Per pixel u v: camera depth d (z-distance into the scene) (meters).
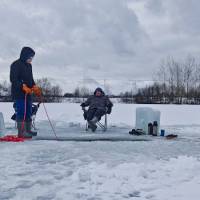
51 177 2.69
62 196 2.26
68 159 3.33
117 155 3.55
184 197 2.19
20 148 3.94
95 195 2.28
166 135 5.52
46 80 21.28
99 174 2.75
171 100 20.17
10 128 6.15
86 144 4.34
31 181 2.59
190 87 20.45
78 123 7.09
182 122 8.23
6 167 3.01
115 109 12.01
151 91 20.52
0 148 3.94
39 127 6.57
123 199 2.20
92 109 6.03
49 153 3.64
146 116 5.61
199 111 11.61
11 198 2.23
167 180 2.61
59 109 11.94
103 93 6.15
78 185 2.49
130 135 5.46
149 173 2.79
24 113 4.86
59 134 5.48
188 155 3.65
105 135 5.38
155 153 3.74
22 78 4.91
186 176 2.72
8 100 19.25
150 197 2.23
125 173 2.77
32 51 4.95
